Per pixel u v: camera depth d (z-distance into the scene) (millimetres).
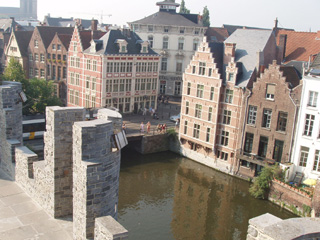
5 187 17766
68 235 13836
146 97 63125
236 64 42906
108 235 10664
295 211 34031
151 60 62469
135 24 77688
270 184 36750
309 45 49062
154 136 49750
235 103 42062
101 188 12492
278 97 38281
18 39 72250
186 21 76312
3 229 13961
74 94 63312
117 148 13016
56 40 65375
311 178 36312
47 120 14609
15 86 19578
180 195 38219
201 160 47000
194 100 46594
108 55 55719
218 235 31172
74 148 12586
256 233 9844
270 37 44094
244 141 41844
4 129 19359
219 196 38250
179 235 30703
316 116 35656
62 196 14938
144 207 35219
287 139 38094
